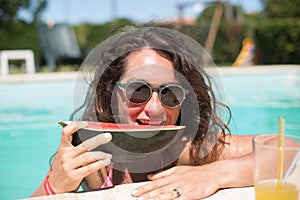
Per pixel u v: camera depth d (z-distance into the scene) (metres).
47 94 11.27
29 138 7.84
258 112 9.40
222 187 2.19
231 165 2.25
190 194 2.07
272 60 20.52
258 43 20.75
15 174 5.99
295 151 1.66
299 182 1.68
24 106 10.05
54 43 20.62
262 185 1.69
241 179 2.21
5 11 21.22
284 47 19.98
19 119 9.19
